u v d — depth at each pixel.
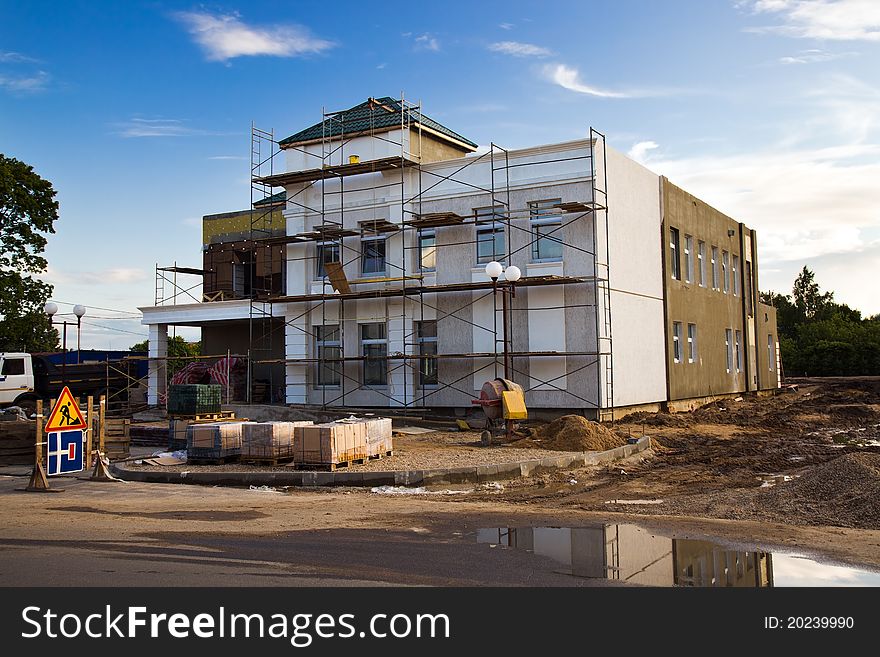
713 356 32.84
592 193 22.64
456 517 10.66
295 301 27.09
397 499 12.55
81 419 15.02
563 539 9.13
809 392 42.94
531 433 19.73
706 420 25.80
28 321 33.16
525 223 23.73
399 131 25.75
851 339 65.06
